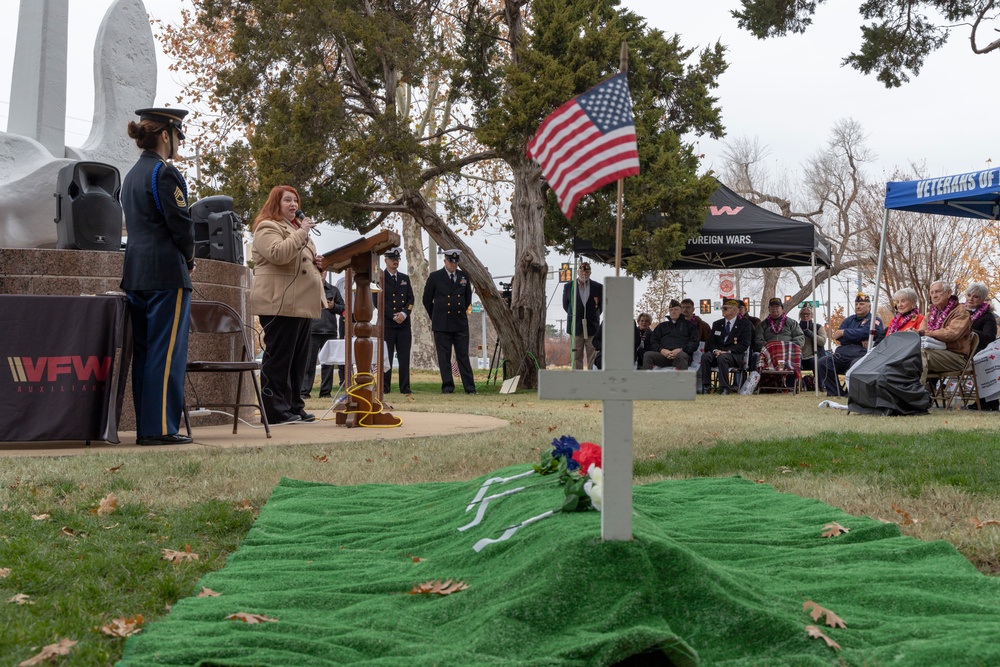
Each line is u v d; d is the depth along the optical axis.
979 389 12.44
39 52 12.04
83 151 11.95
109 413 7.32
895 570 3.38
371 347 9.16
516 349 19.53
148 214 7.27
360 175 17.66
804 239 18.53
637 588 2.74
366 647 2.61
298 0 17.52
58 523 4.47
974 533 4.18
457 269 17.48
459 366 17.53
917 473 5.87
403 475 5.98
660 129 20.62
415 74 19.38
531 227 19.61
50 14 12.07
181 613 2.94
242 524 4.57
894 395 11.43
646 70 19.73
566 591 2.73
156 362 7.36
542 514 3.42
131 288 7.30
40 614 3.06
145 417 7.40
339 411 9.24
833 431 8.87
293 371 9.60
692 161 20.77
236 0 19.73
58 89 12.15
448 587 3.13
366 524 4.35
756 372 18.67
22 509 4.72
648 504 4.73
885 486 5.48
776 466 6.40
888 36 17.06
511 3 19.52
